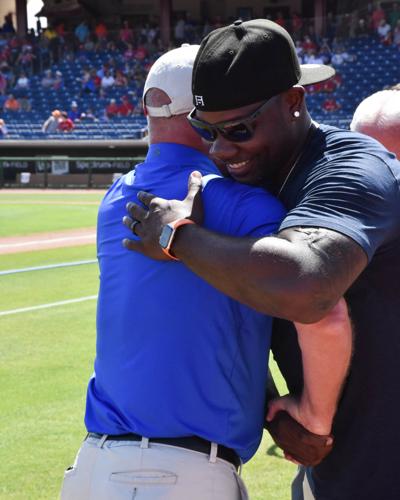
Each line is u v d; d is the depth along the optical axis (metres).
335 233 1.91
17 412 5.79
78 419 5.64
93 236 17.05
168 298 2.27
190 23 40.97
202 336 2.25
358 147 2.15
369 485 2.30
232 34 2.11
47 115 36.75
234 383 2.30
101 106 36.69
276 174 2.31
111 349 2.37
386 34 34.28
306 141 2.25
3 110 36.94
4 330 8.32
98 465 2.32
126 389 2.30
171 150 2.41
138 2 42.59
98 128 34.44
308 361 2.12
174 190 2.36
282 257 1.88
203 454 2.27
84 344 7.71
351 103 32.94
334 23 35.47
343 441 2.31
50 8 43.28
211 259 1.99
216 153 2.21
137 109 35.44
